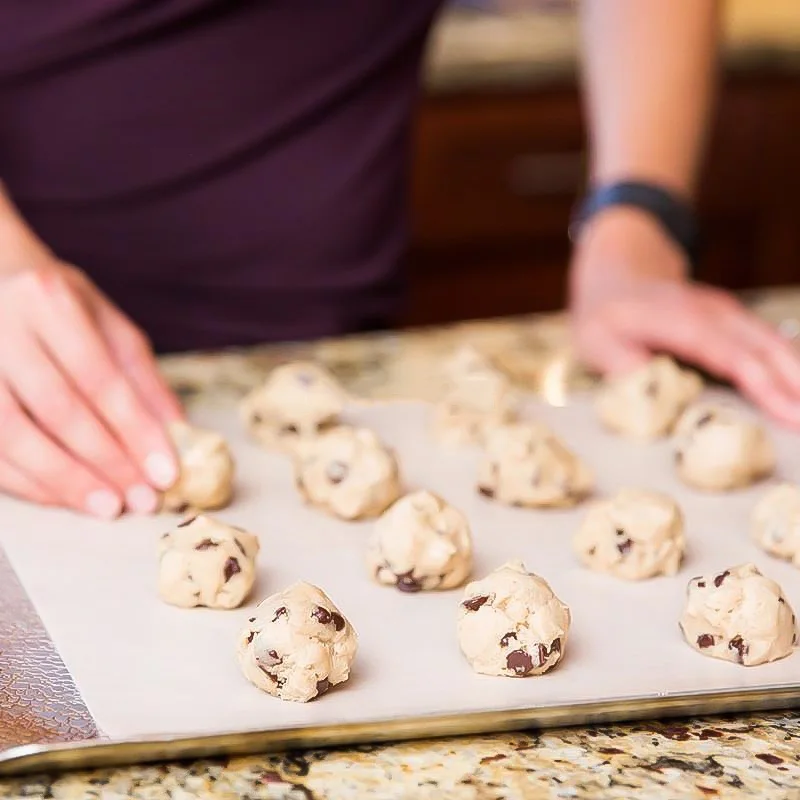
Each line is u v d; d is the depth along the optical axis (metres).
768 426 1.19
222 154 1.39
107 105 1.36
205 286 1.44
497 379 1.15
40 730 0.70
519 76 2.29
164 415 1.04
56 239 1.41
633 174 1.42
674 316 1.27
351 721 0.69
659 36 1.45
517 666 0.76
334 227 1.43
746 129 2.45
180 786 0.66
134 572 0.89
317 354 1.33
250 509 1.00
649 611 0.86
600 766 0.69
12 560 0.90
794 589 0.90
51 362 0.99
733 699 0.73
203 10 1.33
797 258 2.53
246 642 0.75
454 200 2.31
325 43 1.38
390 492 0.98
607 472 1.09
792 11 2.55
